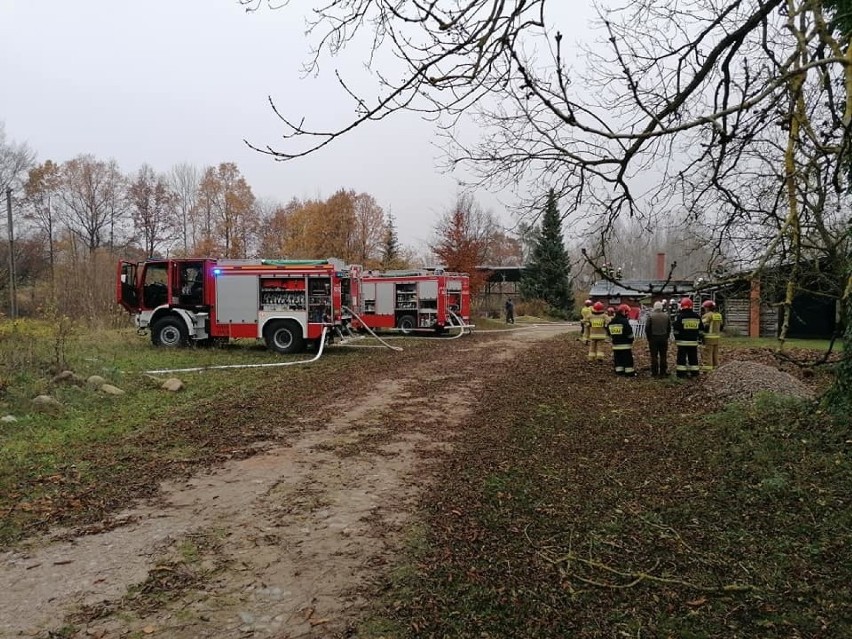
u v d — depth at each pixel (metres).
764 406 7.62
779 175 4.43
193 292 17.22
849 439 5.80
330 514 4.90
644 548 4.18
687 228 5.32
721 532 4.41
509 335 26.62
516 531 4.48
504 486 5.49
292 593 3.63
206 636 3.18
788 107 3.82
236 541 4.38
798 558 3.96
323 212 41.59
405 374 13.05
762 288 4.71
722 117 3.14
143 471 6.02
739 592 3.58
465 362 15.47
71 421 8.02
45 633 3.20
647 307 25.03
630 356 12.90
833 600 3.45
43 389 9.20
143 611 3.43
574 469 6.00
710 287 4.21
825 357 4.68
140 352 15.75
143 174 55.75
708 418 7.77
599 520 4.68
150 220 56.19
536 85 3.08
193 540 4.40
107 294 23.16
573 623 3.26
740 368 10.22
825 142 4.04
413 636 3.15
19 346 11.99
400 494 5.36
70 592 3.65
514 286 51.62
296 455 6.63
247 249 51.94
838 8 4.15
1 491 5.38
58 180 51.66
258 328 16.98
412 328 25.23
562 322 41.38
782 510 4.70
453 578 3.77
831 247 4.14
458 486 5.54
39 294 31.11
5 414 8.02
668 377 12.54
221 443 7.11
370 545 4.30
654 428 7.71
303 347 17.06
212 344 18.17
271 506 5.09
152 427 7.82
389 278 25.42
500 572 3.84
